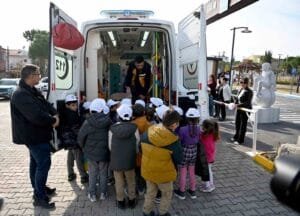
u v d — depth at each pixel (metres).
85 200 4.04
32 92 3.53
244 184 4.63
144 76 5.75
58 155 6.06
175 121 3.32
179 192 4.08
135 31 6.30
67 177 4.86
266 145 7.13
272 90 10.92
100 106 3.91
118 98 6.47
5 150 6.60
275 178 0.83
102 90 6.63
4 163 5.65
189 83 5.24
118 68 9.09
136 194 4.11
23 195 4.19
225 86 10.97
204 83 4.32
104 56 7.27
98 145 3.85
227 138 7.90
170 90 5.26
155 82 5.84
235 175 5.02
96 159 3.86
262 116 10.66
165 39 5.34
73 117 4.36
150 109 4.33
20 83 3.50
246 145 7.11
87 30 5.10
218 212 3.74
